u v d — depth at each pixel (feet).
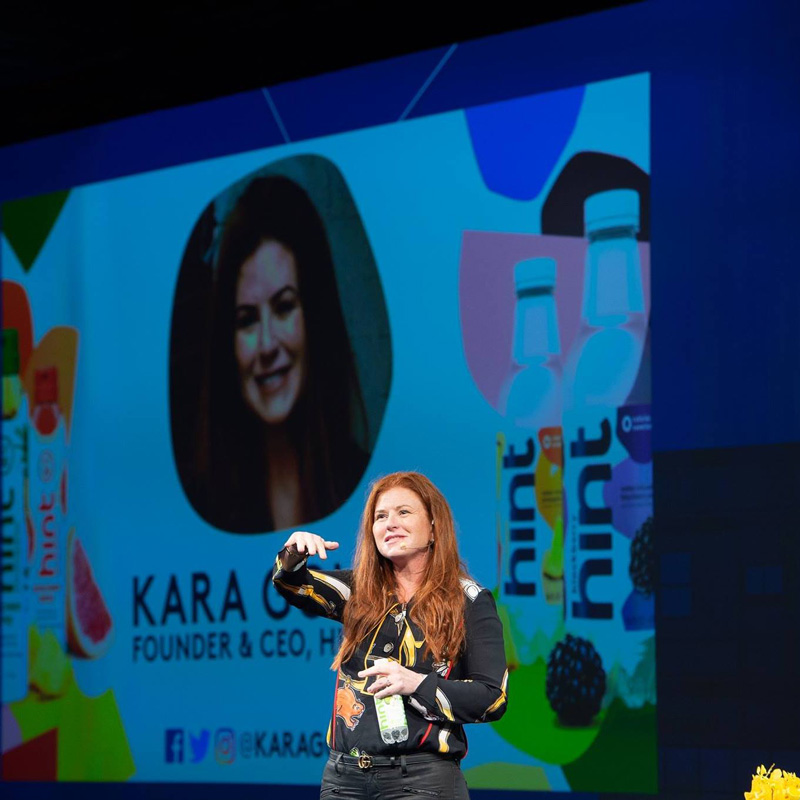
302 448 29.07
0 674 32.48
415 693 11.66
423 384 27.66
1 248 33.81
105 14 30.01
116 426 31.68
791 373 23.71
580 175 26.30
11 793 31.86
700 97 25.17
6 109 33.99
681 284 24.94
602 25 26.40
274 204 30.19
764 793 12.23
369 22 29.45
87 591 31.50
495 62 27.66
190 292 31.12
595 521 25.27
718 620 23.85
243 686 29.12
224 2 29.58
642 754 24.29
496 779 25.67
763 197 24.34
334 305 29.04
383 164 28.81
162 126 32.01
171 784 29.71
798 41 24.29
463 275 27.48
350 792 12.17
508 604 25.99
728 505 23.99
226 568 29.68
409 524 12.75
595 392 25.57
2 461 33.22
